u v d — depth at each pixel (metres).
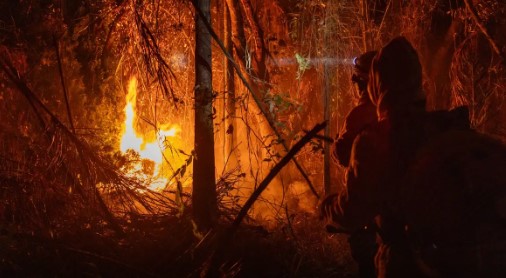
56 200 7.04
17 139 7.34
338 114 9.02
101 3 8.86
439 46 8.98
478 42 8.91
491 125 9.02
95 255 5.67
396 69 3.11
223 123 8.84
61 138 7.16
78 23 8.63
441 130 2.99
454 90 8.78
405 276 2.94
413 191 2.83
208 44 6.55
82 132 8.32
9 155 7.29
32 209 6.92
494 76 9.05
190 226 6.50
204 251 5.98
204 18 6.41
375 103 3.29
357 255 4.52
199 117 6.55
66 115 8.20
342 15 8.61
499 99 9.07
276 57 9.55
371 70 3.28
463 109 3.04
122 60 9.02
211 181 6.56
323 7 8.48
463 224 2.71
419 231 2.82
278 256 6.18
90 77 8.71
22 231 6.52
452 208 2.73
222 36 9.33
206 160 6.54
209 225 6.48
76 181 7.05
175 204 7.18
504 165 2.76
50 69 8.10
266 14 9.73
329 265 6.30
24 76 7.83
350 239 4.52
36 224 6.82
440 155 2.81
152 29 8.53
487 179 2.72
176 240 6.39
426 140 2.96
